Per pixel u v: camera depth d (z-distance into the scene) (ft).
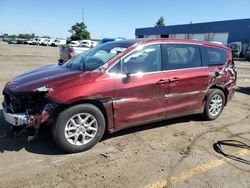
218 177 12.03
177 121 19.20
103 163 12.77
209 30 155.12
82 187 10.85
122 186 11.03
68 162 12.71
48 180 11.21
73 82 13.15
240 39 136.46
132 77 14.64
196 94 17.84
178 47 16.96
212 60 18.81
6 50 92.94
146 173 12.07
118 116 14.48
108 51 15.39
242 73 54.75
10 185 10.77
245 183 11.66
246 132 17.76
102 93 13.55
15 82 14.16
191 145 15.24
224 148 15.07
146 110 15.49
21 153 13.34
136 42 15.53
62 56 43.34
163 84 15.78
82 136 13.65
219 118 20.44
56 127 12.84
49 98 12.48
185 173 12.22
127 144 14.94
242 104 25.58
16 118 12.65
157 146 14.88
